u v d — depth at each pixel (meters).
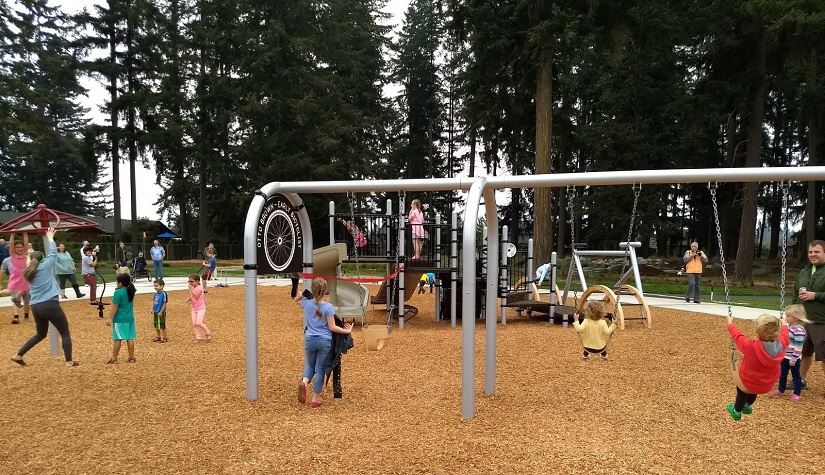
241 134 44.78
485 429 4.61
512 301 12.20
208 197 47.75
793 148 44.66
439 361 7.44
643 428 4.69
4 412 5.14
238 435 4.47
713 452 4.14
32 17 34.22
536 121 21.69
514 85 22.62
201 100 42.19
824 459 4.02
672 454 4.09
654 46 24.70
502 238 11.26
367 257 11.11
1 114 29.58
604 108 35.78
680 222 41.34
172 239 48.19
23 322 11.27
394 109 55.78
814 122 31.16
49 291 7.02
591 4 18.97
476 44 21.64
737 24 22.86
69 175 65.31
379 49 54.31
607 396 5.70
